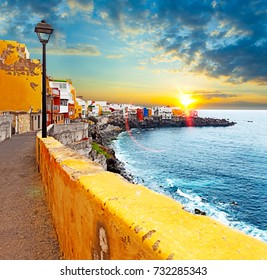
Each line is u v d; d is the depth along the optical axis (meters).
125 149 70.38
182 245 1.03
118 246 1.36
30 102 30.25
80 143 23.61
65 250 3.10
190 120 178.62
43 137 8.35
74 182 2.35
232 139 104.06
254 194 33.47
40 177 7.67
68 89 51.62
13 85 29.38
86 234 1.94
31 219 4.81
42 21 8.62
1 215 5.04
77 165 2.93
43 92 8.40
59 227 3.64
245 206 28.86
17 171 8.58
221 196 32.28
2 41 28.91
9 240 4.05
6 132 19.14
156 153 65.69
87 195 1.89
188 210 1.39
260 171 48.00
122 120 136.12
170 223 1.22
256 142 95.94
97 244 1.69
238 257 0.96
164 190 34.19
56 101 42.53
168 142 89.69
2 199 5.89
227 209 27.84
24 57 30.09
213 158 61.53
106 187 1.85
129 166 48.22
